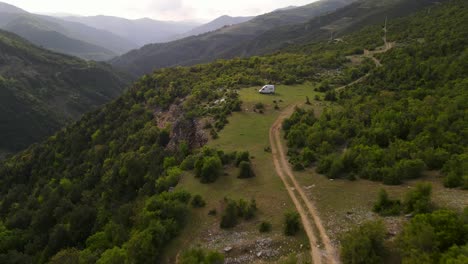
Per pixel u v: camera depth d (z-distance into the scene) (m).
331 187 28.25
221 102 60.59
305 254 19.91
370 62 80.31
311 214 24.34
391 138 34.94
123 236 28.08
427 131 33.16
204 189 31.95
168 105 73.38
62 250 32.28
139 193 39.03
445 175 25.84
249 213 25.66
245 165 33.50
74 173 68.31
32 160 86.50
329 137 38.19
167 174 38.16
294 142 40.66
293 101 60.44
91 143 79.88
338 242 20.38
